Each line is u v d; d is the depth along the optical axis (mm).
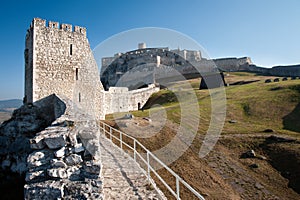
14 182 16250
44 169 4812
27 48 20969
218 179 11719
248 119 21203
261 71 60375
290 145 15070
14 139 18016
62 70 19625
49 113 18797
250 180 12094
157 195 5930
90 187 4492
